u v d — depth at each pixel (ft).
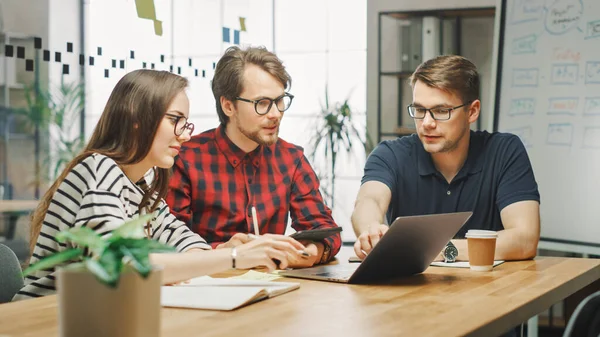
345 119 17.24
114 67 11.65
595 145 11.89
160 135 5.76
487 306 4.59
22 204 14.55
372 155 8.43
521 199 7.54
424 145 7.73
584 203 11.91
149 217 3.14
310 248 6.70
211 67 14.43
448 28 17.15
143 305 3.07
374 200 7.80
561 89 12.48
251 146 7.91
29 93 16.61
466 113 7.66
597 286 10.25
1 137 17.15
